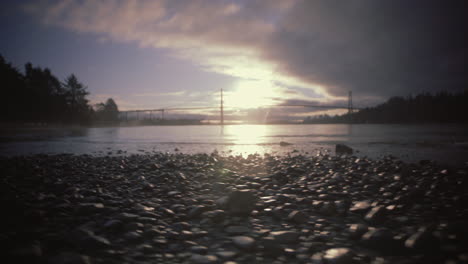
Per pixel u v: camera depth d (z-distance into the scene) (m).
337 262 1.44
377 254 1.57
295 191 3.27
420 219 2.23
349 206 2.61
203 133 25.11
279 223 2.18
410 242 1.60
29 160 6.56
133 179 4.17
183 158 6.92
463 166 5.22
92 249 1.61
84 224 2.08
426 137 15.60
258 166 5.64
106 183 3.85
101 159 6.79
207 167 5.41
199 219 2.29
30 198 2.79
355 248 1.67
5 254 1.39
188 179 4.21
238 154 8.34
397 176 4.01
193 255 1.58
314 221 2.21
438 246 1.56
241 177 4.22
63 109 48.97
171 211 2.40
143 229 1.98
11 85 37.44
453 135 17.84
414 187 3.33
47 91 49.91
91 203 2.50
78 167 5.50
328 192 3.23
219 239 1.86
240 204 2.41
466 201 2.74
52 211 2.38
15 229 1.97
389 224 2.14
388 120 103.25
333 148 10.00
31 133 24.91
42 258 1.42
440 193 3.11
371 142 12.20
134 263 1.48
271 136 18.48
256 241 1.80
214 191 3.41
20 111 38.12
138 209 2.43
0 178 4.20
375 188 3.49
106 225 1.97
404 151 8.41
